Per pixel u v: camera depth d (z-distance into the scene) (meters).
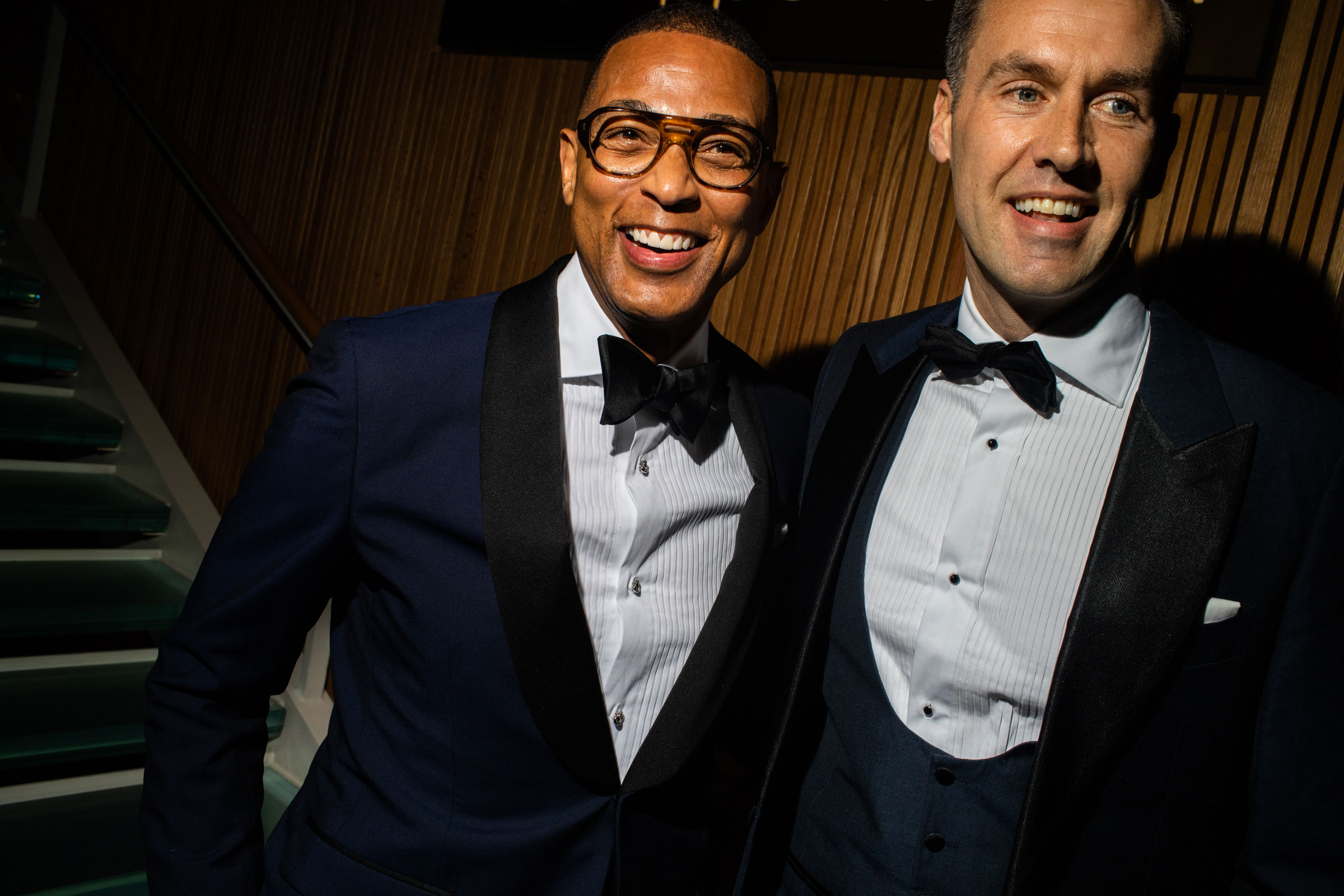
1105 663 0.95
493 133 2.50
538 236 2.38
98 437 3.04
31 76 3.96
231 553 1.08
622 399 1.05
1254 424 0.96
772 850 1.22
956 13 1.09
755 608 1.19
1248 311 1.45
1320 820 0.90
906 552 1.14
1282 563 0.95
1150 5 0.95
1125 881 0.98
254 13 3.30
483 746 1.05
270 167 3.17
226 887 1.05
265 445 1.09
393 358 1.06
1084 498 1.06
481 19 2.50
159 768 1.07
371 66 2.86
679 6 1.11
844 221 1.87
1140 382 1.05
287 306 2.24
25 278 3.44
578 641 1.03
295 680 2.40
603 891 1.06
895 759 1.11
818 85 1.92
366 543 1.07
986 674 1.06
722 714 1.18
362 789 1.07
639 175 1.05
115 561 2.78
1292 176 1.43
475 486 1.05
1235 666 0.95
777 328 1.95
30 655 2.35
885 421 1.18
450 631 1.04
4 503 2.53
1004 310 1.12
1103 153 0.97
